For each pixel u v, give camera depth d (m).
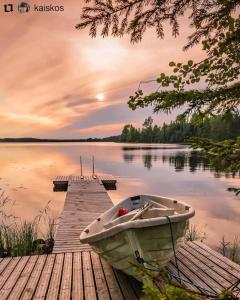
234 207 10.85
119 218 4.37
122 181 18.06
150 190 14.83
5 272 4.03
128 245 3.46
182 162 31.14
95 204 9.31
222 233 7.76
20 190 14.78
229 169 1.40
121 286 3.65
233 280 3.71
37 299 3.31
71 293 3.46
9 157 43.00
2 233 6.62
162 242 3.67
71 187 12.80
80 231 6.25
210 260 4.39
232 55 1.75
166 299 1.11
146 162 31.30
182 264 4.26
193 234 6.75
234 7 1.72
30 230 6.39
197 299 1.12
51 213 10.20
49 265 4.29
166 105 1.81
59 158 40.50
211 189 14.94
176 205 5.27
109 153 49.84
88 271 4.08
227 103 1.84
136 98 1.84
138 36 2.06
